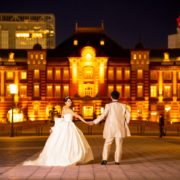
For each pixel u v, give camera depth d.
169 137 62.88
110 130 24.95
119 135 24.91
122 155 30.48
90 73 137.88
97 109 135.50
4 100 137.88
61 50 141.12
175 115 139.12
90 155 25.78
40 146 40.69
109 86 138.38
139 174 21.36
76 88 137.88
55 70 138.75
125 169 23.09
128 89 138.88
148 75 138.62
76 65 137.88
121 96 138.62
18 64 138.88
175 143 45.09
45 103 138.00
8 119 129.62
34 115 137.75
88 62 137.38
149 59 141.75
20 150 35.75
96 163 25.69
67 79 138.50
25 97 138.25
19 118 129.38
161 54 144.12
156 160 27.27
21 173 21.69
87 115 135.75
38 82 138.00
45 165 24.53
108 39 144.00
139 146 39.91
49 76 138.75
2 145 42.22
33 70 138.00
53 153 24.62
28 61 137.75
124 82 138.38
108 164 25.19
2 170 22.92
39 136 65.19
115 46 142.75
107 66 138.62
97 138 57.34
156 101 138.88
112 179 19.94
